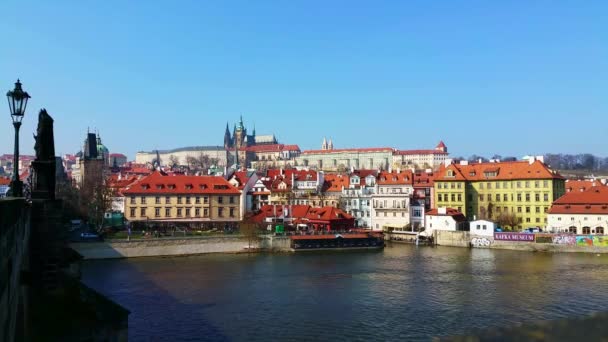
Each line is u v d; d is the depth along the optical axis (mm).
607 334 12969
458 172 175125
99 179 169125
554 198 160375
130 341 56594
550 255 125375
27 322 33125
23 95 30797
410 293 80312
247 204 177375
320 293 80375
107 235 131250
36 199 34969
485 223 142750
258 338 57938
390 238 161625
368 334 59469
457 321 64438
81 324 34875
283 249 133250
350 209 177500
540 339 13523
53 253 34969
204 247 126375
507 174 168500
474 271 100562
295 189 187375
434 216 154875
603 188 144375
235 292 80812
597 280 90188
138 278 91875
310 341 57094
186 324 63062
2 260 17328
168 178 159375
